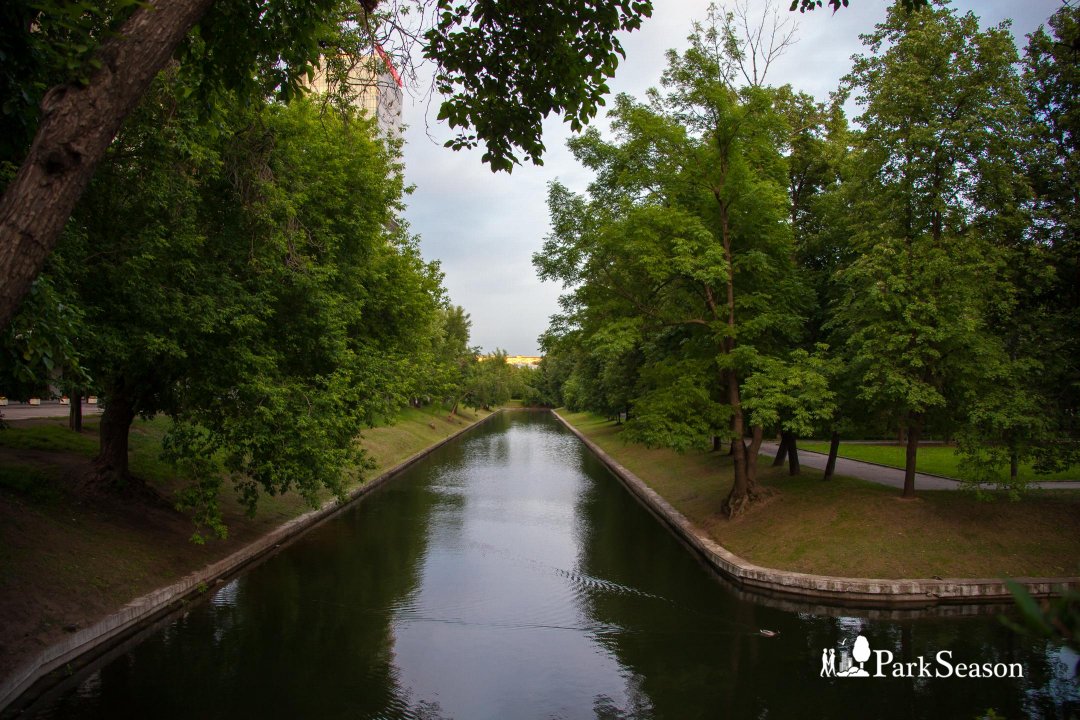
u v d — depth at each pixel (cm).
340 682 948
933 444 3600
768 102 1564
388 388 1720
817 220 1928
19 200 344
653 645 1098
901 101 1421
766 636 1134
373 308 1948
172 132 1011
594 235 1761
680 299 1811
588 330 1917
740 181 1619
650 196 1808
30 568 1012
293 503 2053
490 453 4409
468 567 1552
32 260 346
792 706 892
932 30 1412
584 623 1195
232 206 1303
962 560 1334
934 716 860
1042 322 1420
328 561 1577
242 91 697
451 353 6291
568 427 7269
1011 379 1354
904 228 1488
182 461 1239
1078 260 1389
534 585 1416
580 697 919
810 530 1495
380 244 2019
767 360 1605
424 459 3959
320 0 638
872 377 1360
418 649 1073
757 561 1445
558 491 2731
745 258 1630
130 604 1085
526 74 673
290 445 1294
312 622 1178
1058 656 1045
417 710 871
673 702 905
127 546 1246
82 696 876
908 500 1520
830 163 1844
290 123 1375
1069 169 1400
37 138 355
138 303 1098
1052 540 1362
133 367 1232
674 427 1639
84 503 1338
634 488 2705
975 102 1386
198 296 1198
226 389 1309
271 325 1453
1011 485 1382
